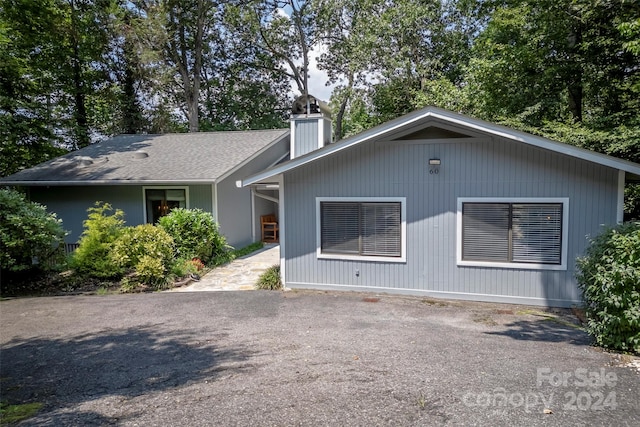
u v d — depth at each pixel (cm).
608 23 1165
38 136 1769
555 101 1293
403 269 799
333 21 2475
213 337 565
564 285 702
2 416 350
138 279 920
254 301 771
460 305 728
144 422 335
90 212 1295
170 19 2289
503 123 1312
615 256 487
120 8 2078
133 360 483
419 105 1758
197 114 2475
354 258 827
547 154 696
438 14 1931
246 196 1416
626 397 367
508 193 722
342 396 374
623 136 998
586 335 557
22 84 1700
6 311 727
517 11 1310
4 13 1691
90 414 351
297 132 1247
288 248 875
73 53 2075
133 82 2252
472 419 330
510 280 732
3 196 917
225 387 400
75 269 975
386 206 801
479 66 1413
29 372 452
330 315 669
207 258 1117
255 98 2747
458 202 752
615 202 667
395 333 568
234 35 2675
